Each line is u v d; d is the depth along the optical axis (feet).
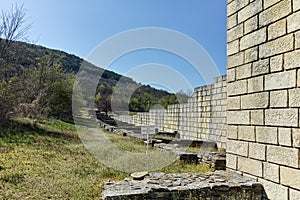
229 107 12.13
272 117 9.46
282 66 9.08
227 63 12.35
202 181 11.48
